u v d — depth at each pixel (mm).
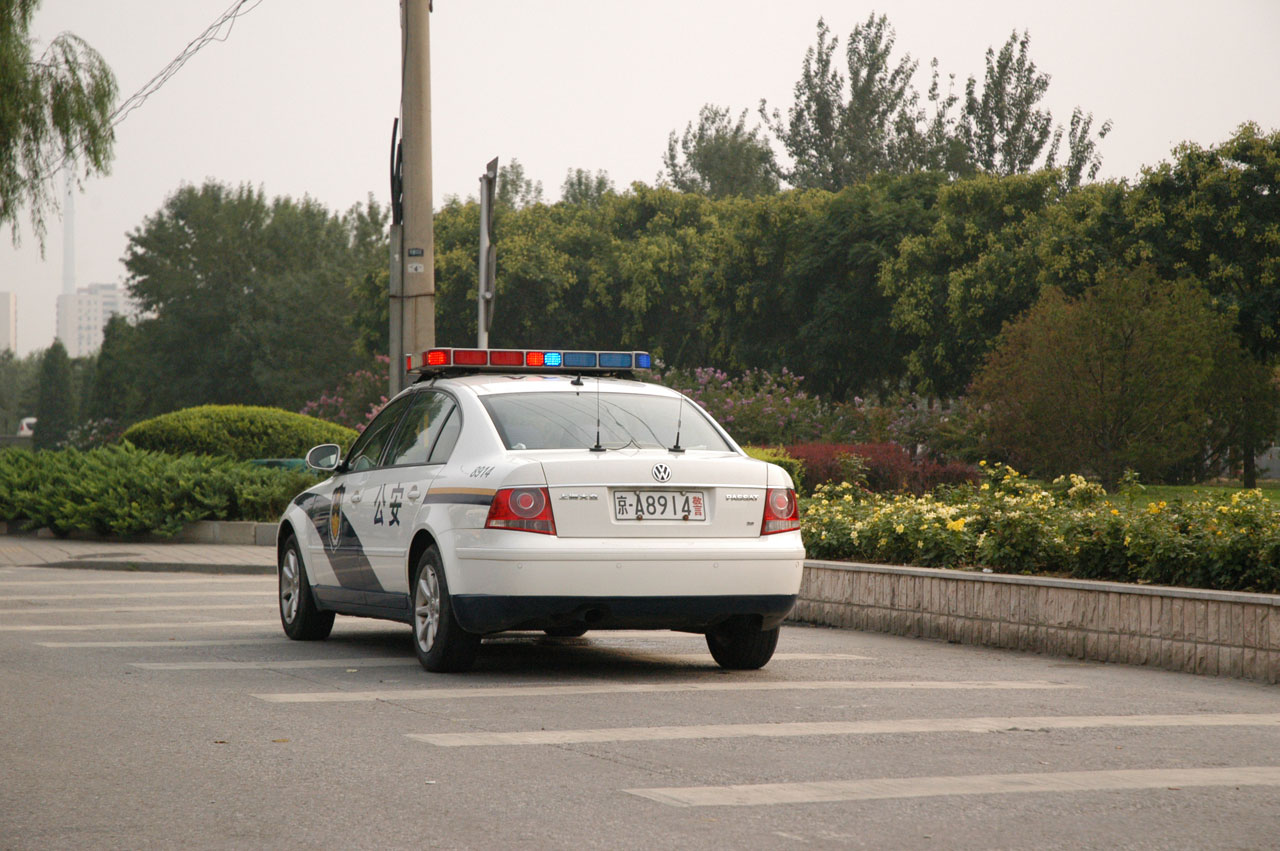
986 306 52812
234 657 11016
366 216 104812
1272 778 6602
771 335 65938
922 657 11750
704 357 74000
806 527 15859
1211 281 47344
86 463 27062
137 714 8164
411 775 6477
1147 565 11828
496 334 74062
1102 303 37062
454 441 10398
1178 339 36625
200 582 18609
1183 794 6219
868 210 61062
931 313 55875
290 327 85500
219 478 25391
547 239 74688
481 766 6688
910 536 14172
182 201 92688
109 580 18875
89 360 141500
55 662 10555
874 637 13570
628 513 9625
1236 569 11109
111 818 5660
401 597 10656
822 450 31594
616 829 5484
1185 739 7664
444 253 74812
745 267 65062
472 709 8414
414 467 10734
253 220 94312
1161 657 11180
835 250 60281
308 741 7320
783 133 101750
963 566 13727
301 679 9727
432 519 10062
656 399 10930
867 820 5664
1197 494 13711
